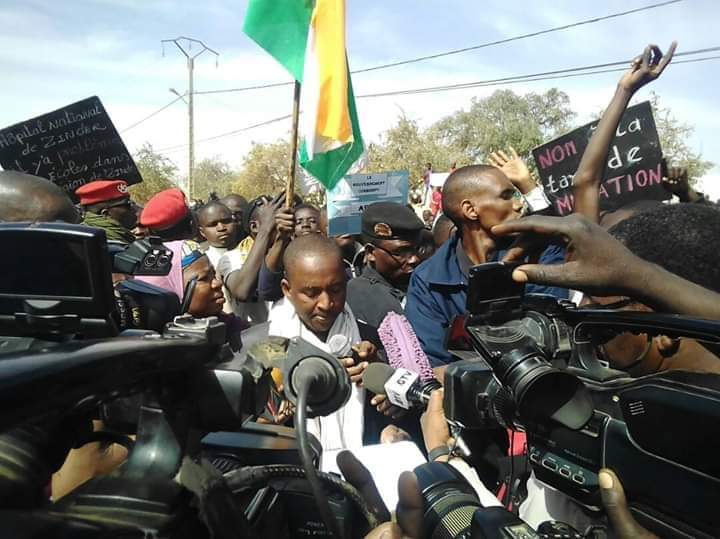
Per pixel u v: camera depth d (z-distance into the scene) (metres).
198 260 2.71
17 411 0.55
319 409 1.09
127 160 4.74
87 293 0.86
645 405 0.89
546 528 0.95
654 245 1.17
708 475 0.80
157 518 0.76
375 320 2.83
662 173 3.60
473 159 42.00
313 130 3.47
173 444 0.87
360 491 1.12
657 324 0.99
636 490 0.91
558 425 1.05
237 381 0.90
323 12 3.39
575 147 3.55
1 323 0.89
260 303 3.76
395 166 33.78
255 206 5.08
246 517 0.97
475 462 1.55
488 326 1.16
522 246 1.14
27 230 0.83
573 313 1.14
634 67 2.46
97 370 0.66
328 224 4.71
